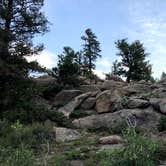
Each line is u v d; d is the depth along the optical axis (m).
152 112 29.27
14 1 35.78
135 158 11.09
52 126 25.66
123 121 27.14
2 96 32.22
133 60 62.16
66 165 17.02
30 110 29.78
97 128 28.67
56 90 40.47
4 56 34.47
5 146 19.16
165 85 39.50
